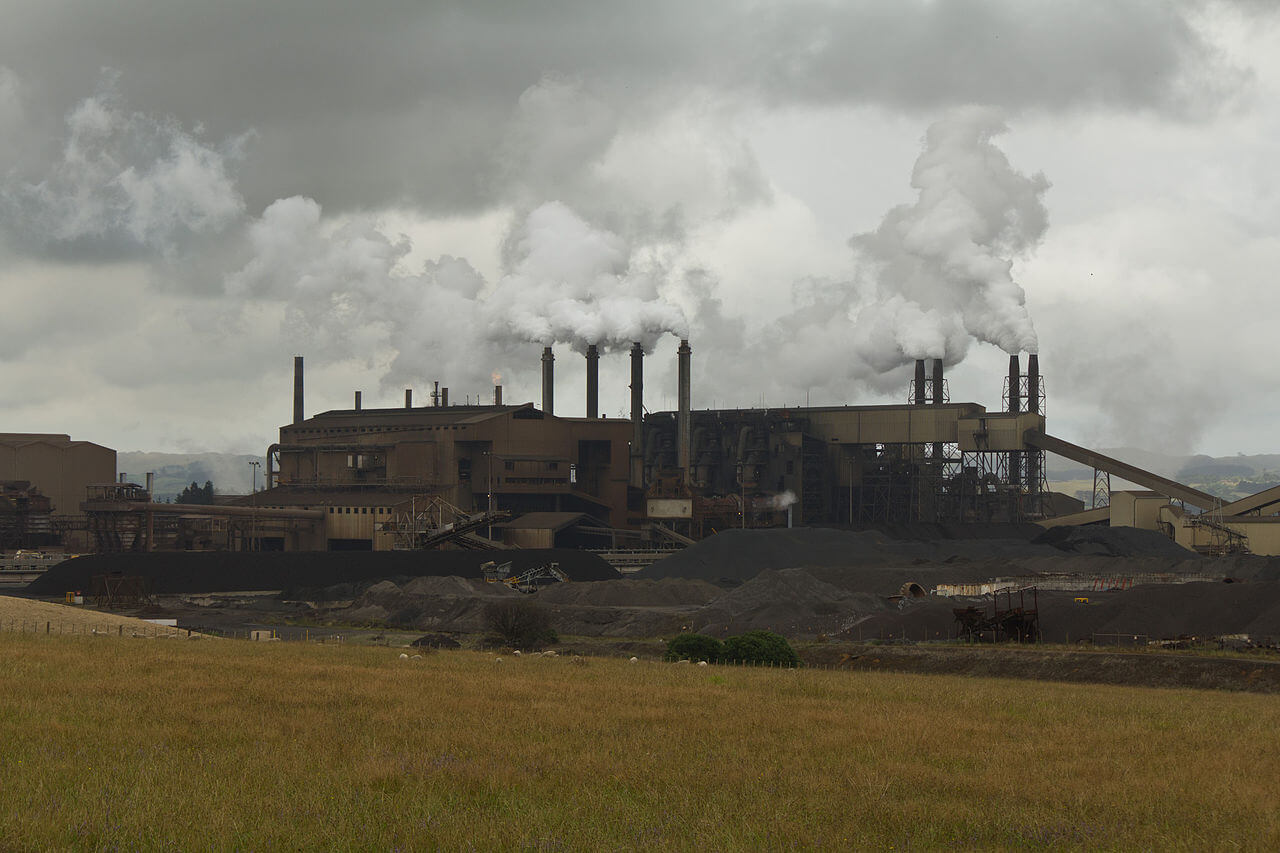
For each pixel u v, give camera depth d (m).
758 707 48.03
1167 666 82.62
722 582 196.62
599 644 118.50
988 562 198.50
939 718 46.19
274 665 59.72
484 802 27.55
